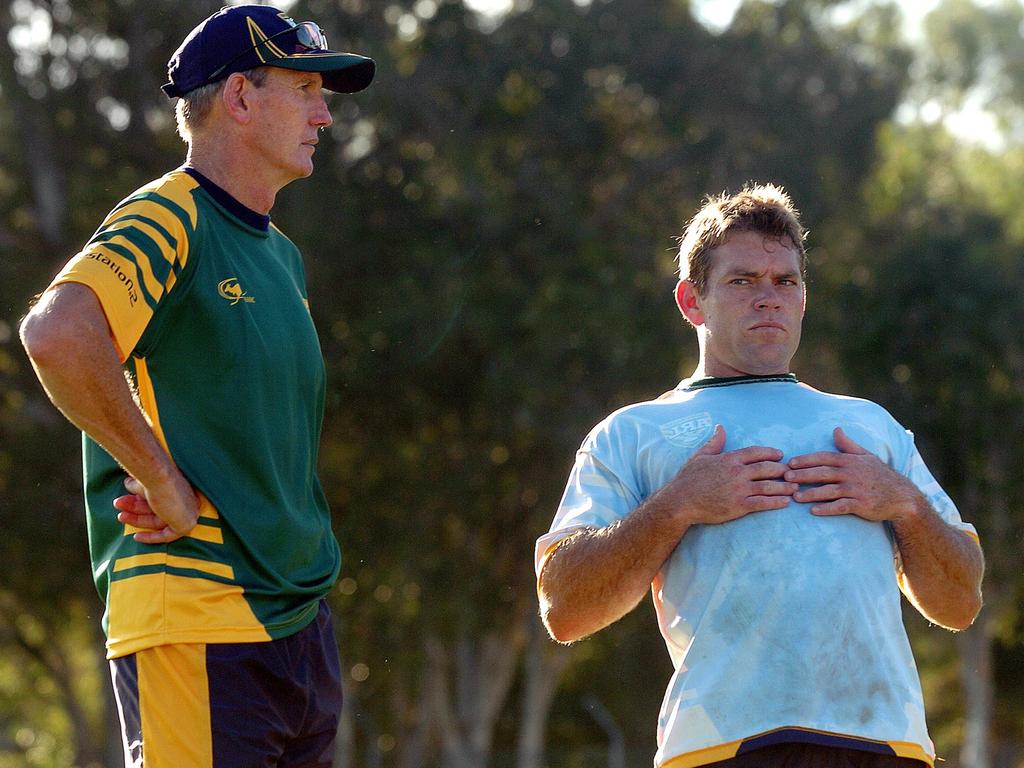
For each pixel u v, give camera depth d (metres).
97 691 108.94
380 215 77.56
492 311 76.00
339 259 75.31
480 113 79.88
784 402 12.93
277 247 13.67
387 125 76.62
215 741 12.21
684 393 13.26
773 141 84.62
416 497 80.56
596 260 77.44
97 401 11.42
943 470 91.75
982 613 93.06
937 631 95.88
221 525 12.42
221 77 12.98
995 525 90.81
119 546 12.53
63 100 76.00
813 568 11.98
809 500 12.17
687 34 82.88
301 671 12.89
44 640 92.75
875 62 92.75
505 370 75.88
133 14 74.38
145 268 11.93
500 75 78.69
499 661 93.31
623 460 12.91
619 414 13.23
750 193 13.59
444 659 92.50
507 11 81.31
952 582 12.74
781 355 13.09
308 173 13.41
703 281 13.32
